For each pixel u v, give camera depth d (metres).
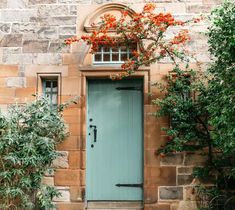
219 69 5.38
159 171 6.30
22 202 5.91
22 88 6.52
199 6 6.51
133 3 6.55
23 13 6.64
